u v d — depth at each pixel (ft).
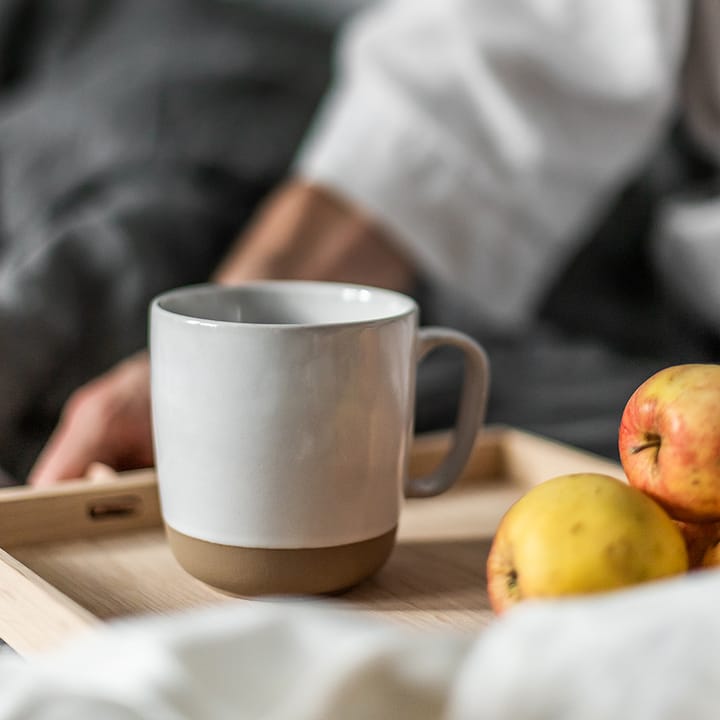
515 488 2.38
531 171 3.72
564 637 0.83
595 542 1.31
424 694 0.84
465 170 3.68
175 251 4.21
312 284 1.89
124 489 2.07
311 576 1.63
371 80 3.76
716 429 1.40
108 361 3.75
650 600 0.86
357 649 0.84
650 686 0.80
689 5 4.14
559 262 4.63
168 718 0.83
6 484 2.75
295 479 1.58
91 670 0.89
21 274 3.88
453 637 0.88
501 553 1.41
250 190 4.72
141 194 4.49
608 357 4.07
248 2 6.63
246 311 1.88
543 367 3.88
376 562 1.71
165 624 0.92
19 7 6.54
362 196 3.60
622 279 4.86
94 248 4.06
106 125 4.91
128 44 5.79
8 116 5.67
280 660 0.87
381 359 1.61
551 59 3.72
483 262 3.77
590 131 3.80
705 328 4.68
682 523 1.47
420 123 3.67
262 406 1.56
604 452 2.93
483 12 3.74
